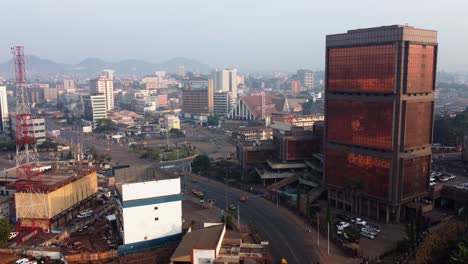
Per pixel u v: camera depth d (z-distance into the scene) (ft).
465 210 479.82
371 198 496.23
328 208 447.01
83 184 562.25
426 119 496.64
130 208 414.21
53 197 488.44
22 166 596.70
